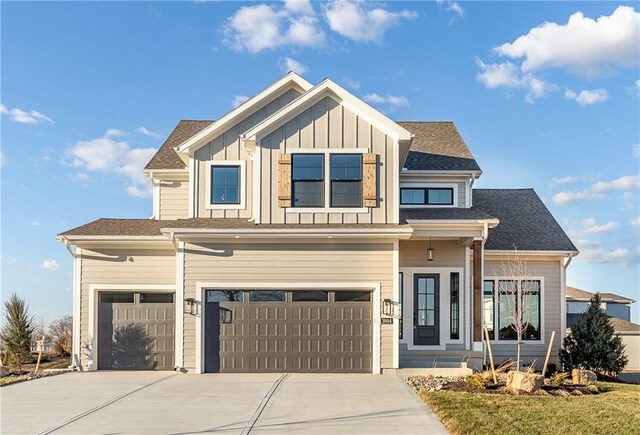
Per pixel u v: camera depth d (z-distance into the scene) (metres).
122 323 16.14
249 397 11.33
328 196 15.20
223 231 14.55
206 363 14.95
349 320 15.02
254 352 14.98
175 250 16.25
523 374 11.99
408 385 12.82
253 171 15.68
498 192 23.16
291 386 12.64
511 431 8.62
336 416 9.61
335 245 15.07
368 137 15.33
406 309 17.69
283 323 15.03
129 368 15.97
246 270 15.02
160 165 18.33
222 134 16.69
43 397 11.46
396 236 14.79
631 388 13.16
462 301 17.64
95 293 16.16
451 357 16.17
